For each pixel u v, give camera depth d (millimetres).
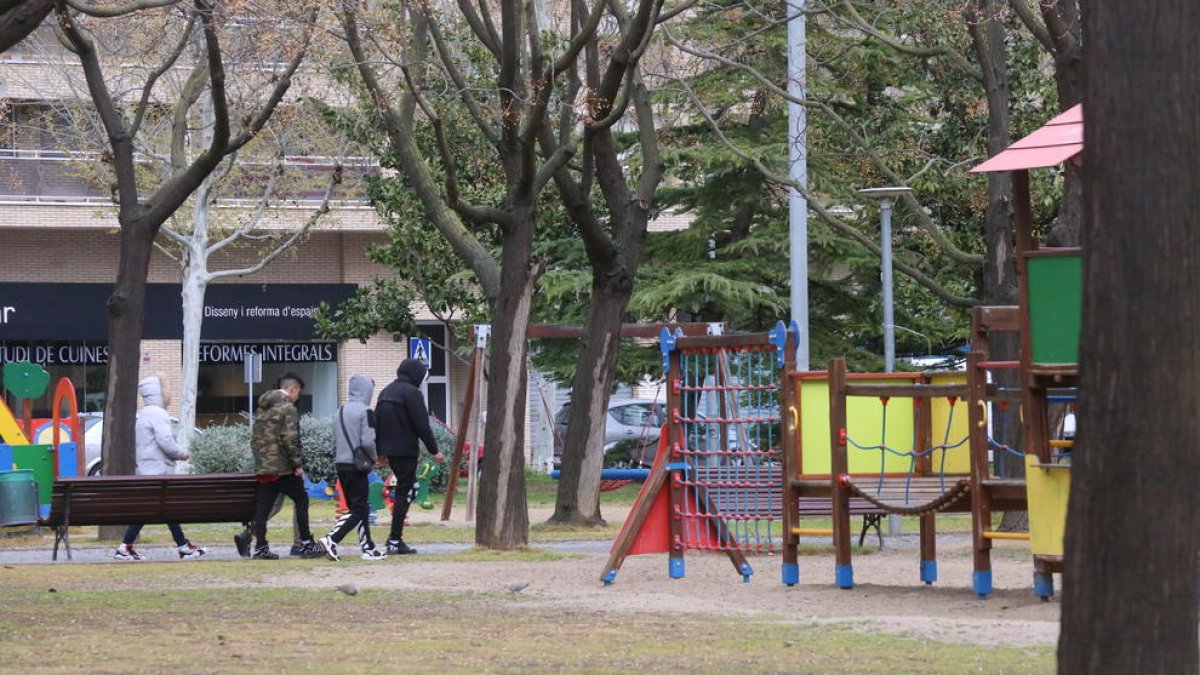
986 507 24172
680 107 56906
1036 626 19562
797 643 18375
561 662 16594
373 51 50938
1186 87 10445
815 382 29547
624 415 71500
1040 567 23172
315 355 89312
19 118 77750
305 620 21312
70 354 85000
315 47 42031
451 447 62094
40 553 36875
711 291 57688
